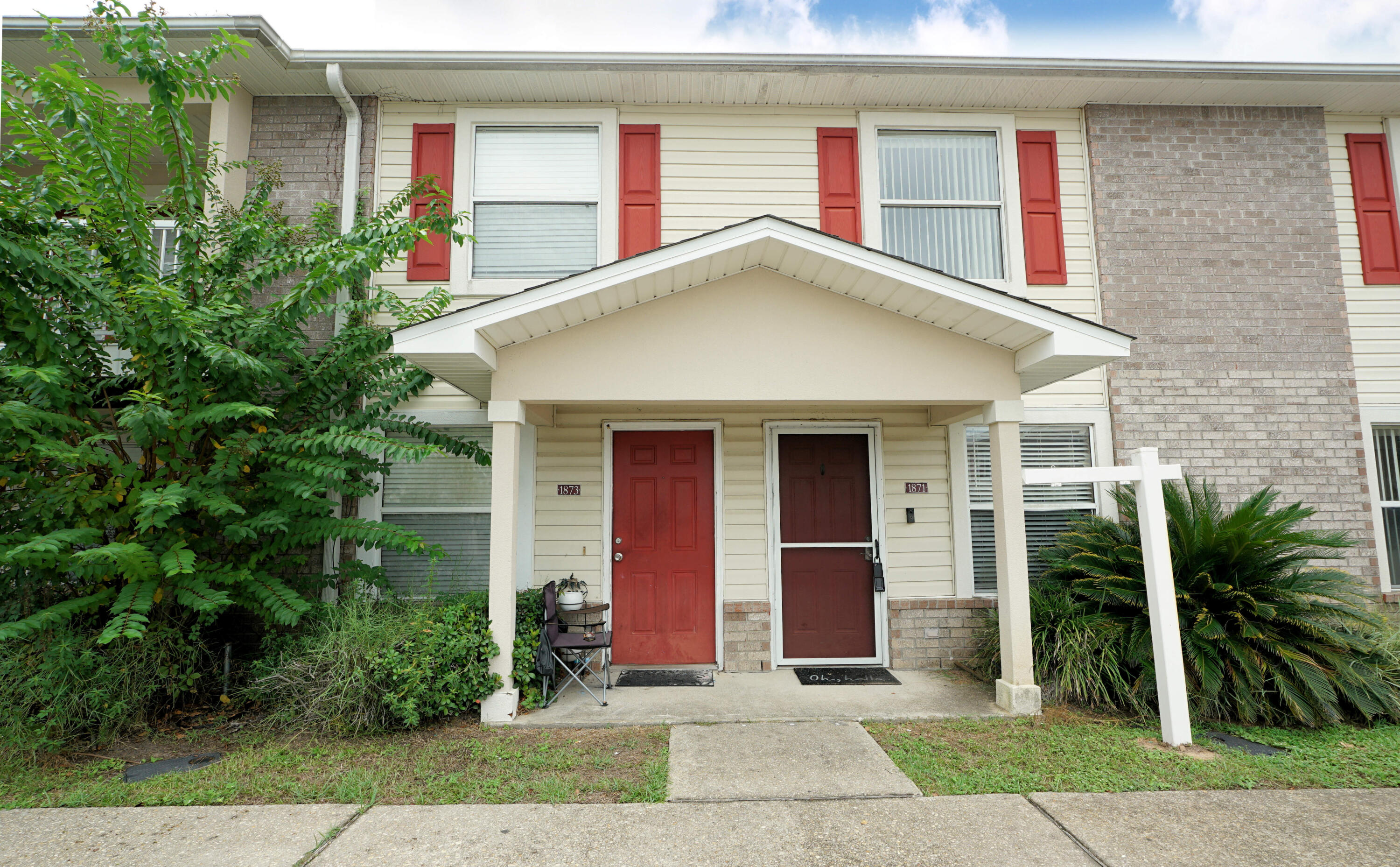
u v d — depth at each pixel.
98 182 4.49
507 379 4.76
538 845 3.02
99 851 2.96
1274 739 4.31
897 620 6.01
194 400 4.60
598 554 6.07
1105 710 4.80
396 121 6.52
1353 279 6.64
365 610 5.04
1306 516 5.03
